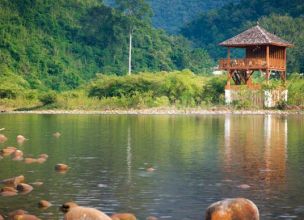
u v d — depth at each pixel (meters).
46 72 116.38
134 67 129.50
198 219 19.41
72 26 128.50
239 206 18.16
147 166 29.03
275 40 79.06
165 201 21.64
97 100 84.38
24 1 125.12
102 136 43.72
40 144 38.12
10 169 28.02
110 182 24.95
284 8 157.38
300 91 81.31
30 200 21.62
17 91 92.62
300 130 49.00
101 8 131.12
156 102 81.19
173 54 139.00
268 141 40.28
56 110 81.94
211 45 165.38
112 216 18.97
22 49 116.38
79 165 29.27
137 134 45.50
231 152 34.31
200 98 83.25
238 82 82.00
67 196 22.34
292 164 29.69
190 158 31.83
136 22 131.88
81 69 122.62
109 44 129.88
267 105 78.75
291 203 21.36
